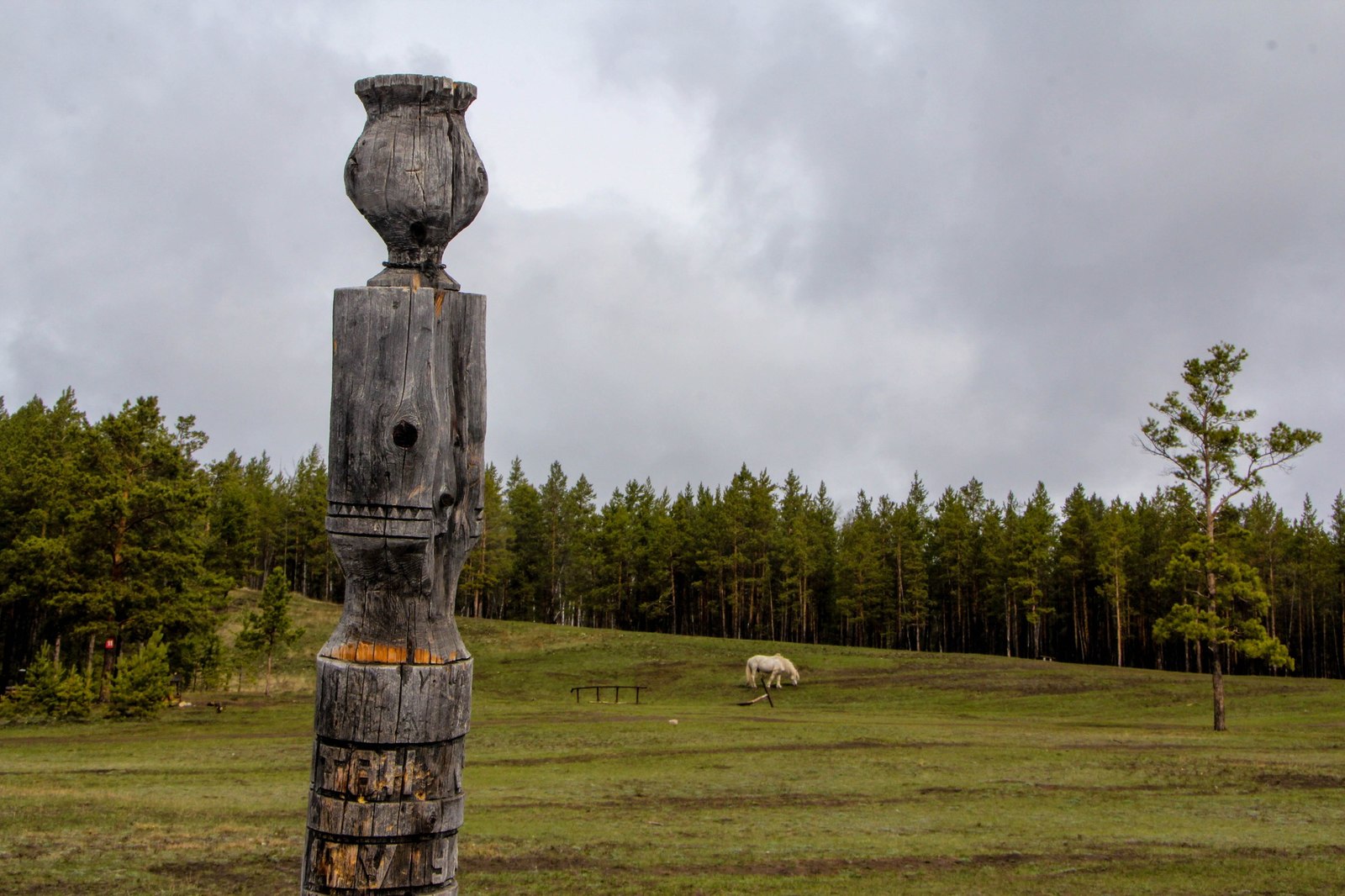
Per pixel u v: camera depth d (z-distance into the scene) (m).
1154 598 78.81
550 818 16.59
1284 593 78.81
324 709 3.32
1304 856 14.49
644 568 90.19
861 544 81.69
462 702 3.43
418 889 3.27
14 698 33.34
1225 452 33.12
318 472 94.69
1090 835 15.87
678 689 53.34
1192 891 12.45
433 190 3.55
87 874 11.76
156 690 34.75
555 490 95.94
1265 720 37.81
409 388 3.38
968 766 23.05
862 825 16.47
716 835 15.45
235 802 17.17
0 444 61.09
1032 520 77.56
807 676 56.38
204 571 42.69
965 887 12.55
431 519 3.38
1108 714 41.66
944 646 94.31
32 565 41.19
